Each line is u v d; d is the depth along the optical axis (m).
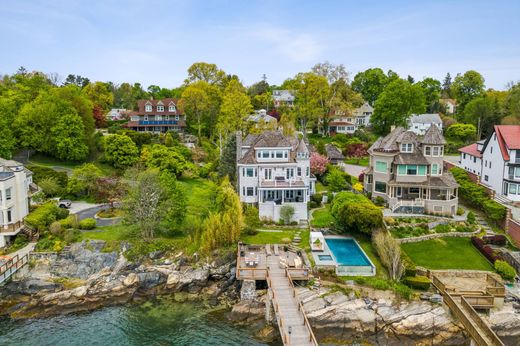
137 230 54.06
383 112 111.44
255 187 63.97
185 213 56.28
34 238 54.88
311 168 77.81
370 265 48.00
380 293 44.38
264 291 45.94
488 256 51.38
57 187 67.06
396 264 46.41
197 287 49.09
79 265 50.03
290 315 38.84
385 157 64.25
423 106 111.31
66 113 82.31
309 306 42.19
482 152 69.88
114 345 38.53
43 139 80.62
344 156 96.94
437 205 60.62
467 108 116.75
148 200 53.62
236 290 47.81
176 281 48.91
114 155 81.06
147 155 81.94
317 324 41.72
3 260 49.06
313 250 51.94
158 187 54.50
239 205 55.25
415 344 40.47
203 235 52.03
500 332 41.41
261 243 54.28
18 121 81.00
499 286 43.84
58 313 44.69
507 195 62.66
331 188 71.50
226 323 42.59
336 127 117.19
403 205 61.22
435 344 40.53
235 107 91.69
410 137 64.31
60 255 50.97
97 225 57.88
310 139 106.81
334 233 57.94
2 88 96.62
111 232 55.31
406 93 108.62
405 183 62.38
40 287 47.41
